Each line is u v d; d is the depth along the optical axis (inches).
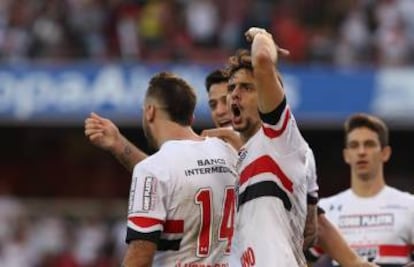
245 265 701.9
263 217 693.3
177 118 760.3
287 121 690.8
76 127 2384.4
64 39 2236.7
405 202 984.9
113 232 2202.3
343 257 811.4
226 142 778.2
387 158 1005.2
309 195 756.0
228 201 751.1
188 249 738.2
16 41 2225.6
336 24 2294.5
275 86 681.0
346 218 992.9
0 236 2140.7
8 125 2266.2
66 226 2196.1
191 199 736.3
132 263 714.8
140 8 2314.2
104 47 2249.0
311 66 2178.9
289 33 2265.0
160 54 2249.0
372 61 2224.4
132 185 733.3
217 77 853.2
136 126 2154.3
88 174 2406.5
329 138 2308.1
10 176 2410.2
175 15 2310.5
